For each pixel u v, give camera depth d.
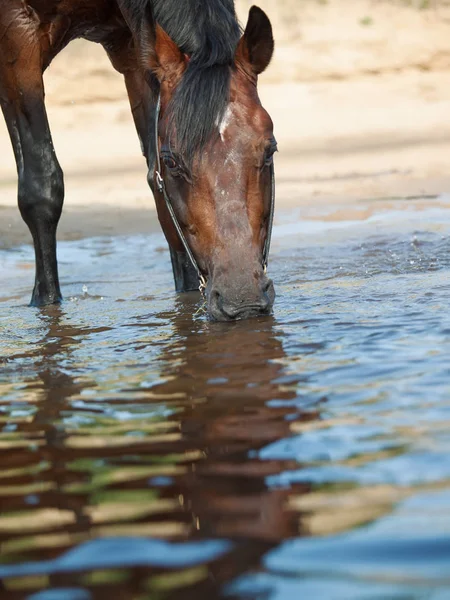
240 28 6.42
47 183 7.50
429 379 3.93
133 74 8.16
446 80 28.92
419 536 2.35
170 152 5.83
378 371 4.14
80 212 14.48
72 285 8.68
